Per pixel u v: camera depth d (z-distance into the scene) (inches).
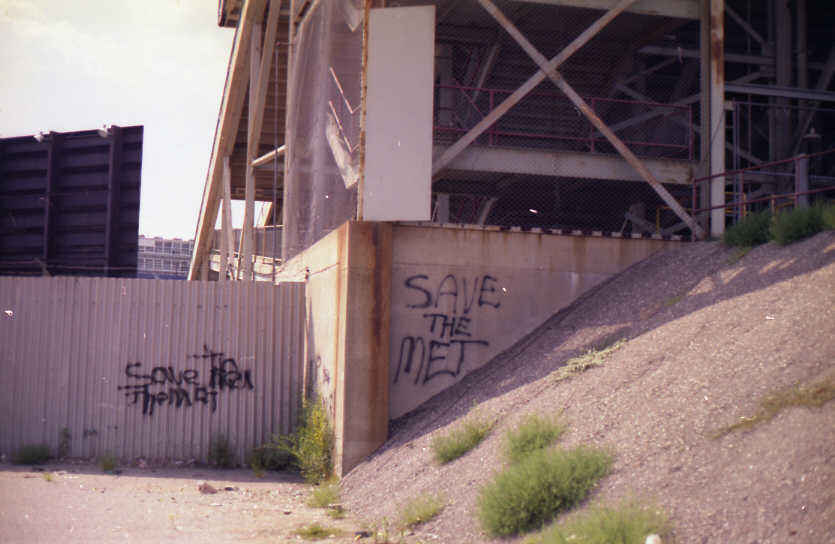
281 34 842.8
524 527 238.4
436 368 429.4
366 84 436.1
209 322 512.4
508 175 643.5
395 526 289.6
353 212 547.2
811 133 696.4
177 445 503.2
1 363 507.5
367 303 413.1
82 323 511.2
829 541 168.2
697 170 545.6
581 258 462.3
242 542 274.5
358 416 406.0
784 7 735.1
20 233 629.9
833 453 193.8
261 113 821.9
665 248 478.3
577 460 251.6
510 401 357.7
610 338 380.2
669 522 203.6
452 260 438.9
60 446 501.0
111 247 613.6
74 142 621.9
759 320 302.8
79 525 295.9
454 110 666.8
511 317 445.4
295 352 515.8
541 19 637.3
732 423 238.1
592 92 713.0
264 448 499.5
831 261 320.5
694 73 760.3
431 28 437.4
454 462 324.8
